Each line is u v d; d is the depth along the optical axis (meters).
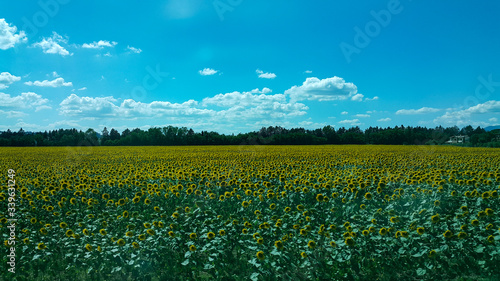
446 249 8.65
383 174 18.98
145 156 41.16
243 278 8.03
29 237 10.13
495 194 11.27
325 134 120.31
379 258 8.56
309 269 8.21
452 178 14.22
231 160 32.03
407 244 8.61
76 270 8.49
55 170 24.94
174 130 110.00
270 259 8.55
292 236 9.57
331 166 25.94
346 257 8.18
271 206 11.83
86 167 27.50
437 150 53.12
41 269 8.60
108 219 11.21
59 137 127.56
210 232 9.12
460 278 7.59
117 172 21.38
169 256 9.05
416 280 7.82
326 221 10.94
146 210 12.80
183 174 17.73
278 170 19.38
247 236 9.66
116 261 8.48
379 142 118.00
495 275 7.64
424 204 11.95
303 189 13.70
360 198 13.30
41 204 13.81
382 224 10.70
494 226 9.65
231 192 13.77
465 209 10.56
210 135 112.25
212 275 8.22
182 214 11.64
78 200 14.20
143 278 8.12
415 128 136.75
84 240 9.47
